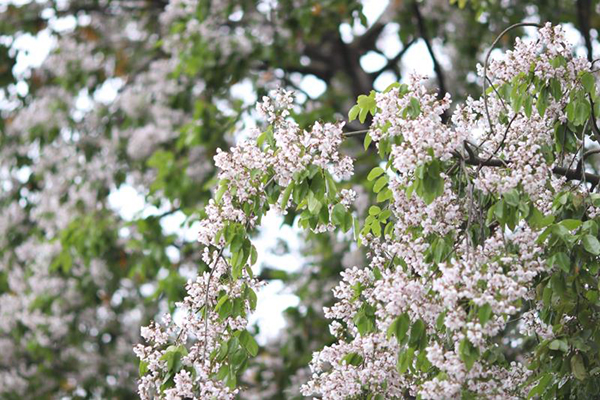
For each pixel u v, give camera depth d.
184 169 9.35
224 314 4.37
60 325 10.38
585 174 4.74
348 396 4.36
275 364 9.42
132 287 10.89
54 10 10.88
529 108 4.37
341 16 9.05
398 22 9.62
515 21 9.23
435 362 3.82
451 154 4.17
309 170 4.27
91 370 10.66
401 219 4.34
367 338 4.23
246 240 4.40
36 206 11.05
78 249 9.46
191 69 9.20
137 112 10.16
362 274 4.48
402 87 4.24
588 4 8.05
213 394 4.21
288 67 10.21
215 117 9.30
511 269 3.90
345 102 10.05
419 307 3.95
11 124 11.03
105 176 10.26
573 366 4.37
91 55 10.58
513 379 4.32
